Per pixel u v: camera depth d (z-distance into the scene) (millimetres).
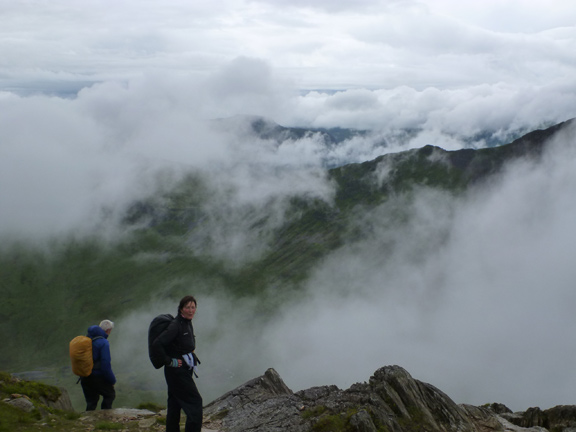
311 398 15938
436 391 16125
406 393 15508
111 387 18250
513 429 16781
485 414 17312
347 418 13945
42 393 17875
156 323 12312
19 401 15750
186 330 12461
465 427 15297
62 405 18391
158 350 12031
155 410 19578
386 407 14727
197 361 12766
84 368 17391
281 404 16062
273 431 14188
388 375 16062
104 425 15062
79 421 15906
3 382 17250
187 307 12414
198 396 12664
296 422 14398
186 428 12469
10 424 13969
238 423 15734
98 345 17688
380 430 13555
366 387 15766
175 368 12375
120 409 17828
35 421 14727
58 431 14359
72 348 17328
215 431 15383
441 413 15398
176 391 12508
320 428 13680
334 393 15852
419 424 14531
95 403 18031
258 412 16109
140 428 15375
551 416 18969
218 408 17969
